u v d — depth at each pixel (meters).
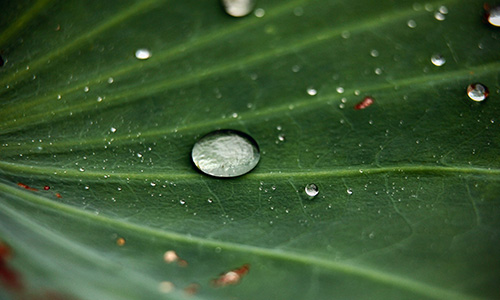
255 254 0.18
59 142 0.18
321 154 0.18
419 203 0.18
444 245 0.17
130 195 0.18
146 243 0.18
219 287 0.17
